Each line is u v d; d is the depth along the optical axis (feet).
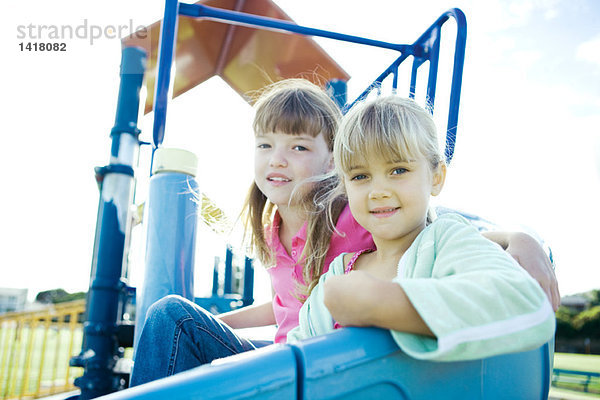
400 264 2.30
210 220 4.59
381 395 1.52
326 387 1.42
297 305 3.66
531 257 2.38
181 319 2.72
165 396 1.35
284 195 3.62
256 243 4.09
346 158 2.36
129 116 5.55
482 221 3.16
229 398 1.33
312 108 3.67
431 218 2.79
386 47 5.43
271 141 3.69
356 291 1.63
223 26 8.38
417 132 2.31
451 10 4.71
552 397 15.21
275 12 8.11
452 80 4.53
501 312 1.52
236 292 14.15
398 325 1.57
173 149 3.68
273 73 8.98
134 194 6.16
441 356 1.48
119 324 5.41
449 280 1.61
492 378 1.86
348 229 3.45
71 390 13.69
